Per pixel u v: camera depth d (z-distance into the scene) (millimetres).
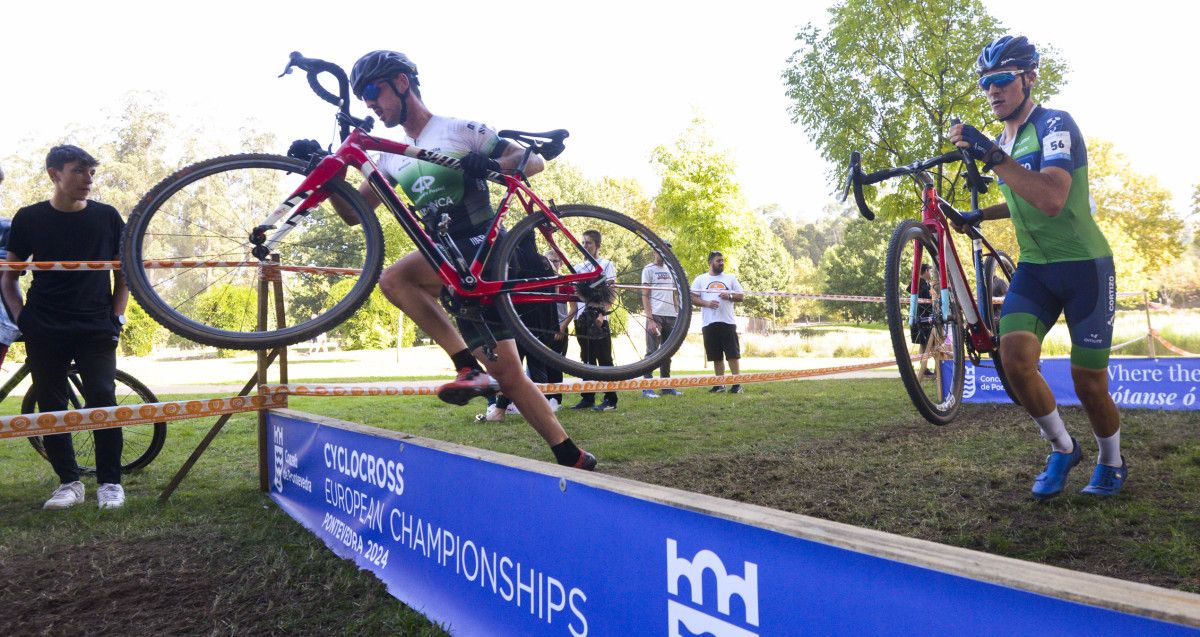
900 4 12086
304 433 3355
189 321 2570
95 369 3758
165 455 5051
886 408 6672
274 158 2709
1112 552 2621
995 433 5055
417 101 2949
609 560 1604
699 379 4555
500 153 2988
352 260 3045
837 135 12766
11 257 3727
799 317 60719
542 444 5141
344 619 2281
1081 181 3148
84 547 2994
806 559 1189
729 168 24688
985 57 3301
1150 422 5344
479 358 3119
